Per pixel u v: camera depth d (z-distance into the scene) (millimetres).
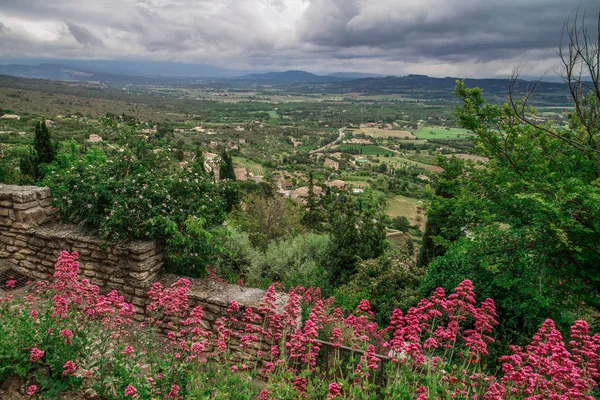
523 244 7633
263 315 4684
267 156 132625
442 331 3723
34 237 5633
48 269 5609
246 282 9125
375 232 12523
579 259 7082
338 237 12383
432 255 13039
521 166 8352
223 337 3709
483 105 8938
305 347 3959
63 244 5488
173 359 3367
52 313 3629
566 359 2977
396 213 71375
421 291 8797
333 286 11562
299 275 10383
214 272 5734
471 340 3586
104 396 3254
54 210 5973
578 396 2826
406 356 3578
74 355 3379
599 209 6699
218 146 126375
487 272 8047
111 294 3969
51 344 3383
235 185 6957
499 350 6504
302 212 26625
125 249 5164
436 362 3691
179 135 137625
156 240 5465
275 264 11055
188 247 5516
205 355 3613
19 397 3195
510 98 6762
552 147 8391
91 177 5617
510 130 8445
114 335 3760
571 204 7102
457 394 3283
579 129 8234
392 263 10180
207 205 5941
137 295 5207
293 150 156375
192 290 5121
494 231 7820
